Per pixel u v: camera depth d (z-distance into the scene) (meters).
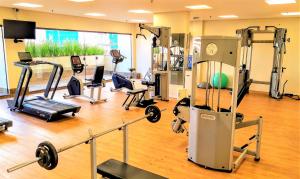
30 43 7.82
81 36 9.45
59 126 4.76
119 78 6.56
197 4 5.93
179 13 7.22
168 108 6.16
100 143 3.95
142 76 11.59
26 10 7.28
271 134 4.52
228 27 9.29
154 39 6.65
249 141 3.87
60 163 3.28
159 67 7.28
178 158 3.50
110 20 10.16
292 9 6.55
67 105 5.50
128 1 5.65
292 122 5.24
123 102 6.73
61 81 8.89
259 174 3.10
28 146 3.81
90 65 9.95
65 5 6.37
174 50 7.95
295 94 8.30
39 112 5.16
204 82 9.23
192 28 9.81
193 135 3.30
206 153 3.20
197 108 3.21
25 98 6.21
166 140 4.14
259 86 8.94
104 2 5.84
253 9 6.62
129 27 11.22
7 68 7.10
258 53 8.79
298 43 8.14
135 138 4.21
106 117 5.39
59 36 8.68
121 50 11.46
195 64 3.22
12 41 7.14
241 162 3.40
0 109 5.85
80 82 6.92
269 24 8.55
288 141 4.20
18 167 1.66
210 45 3.01
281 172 3.16
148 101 6.37
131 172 2.46
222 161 3.13
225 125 3.05
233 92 2.99
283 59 8.35
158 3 5.86
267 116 5.67
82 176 2.97
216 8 6.53
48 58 8.47
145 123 4.98
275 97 7.65
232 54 2.93
